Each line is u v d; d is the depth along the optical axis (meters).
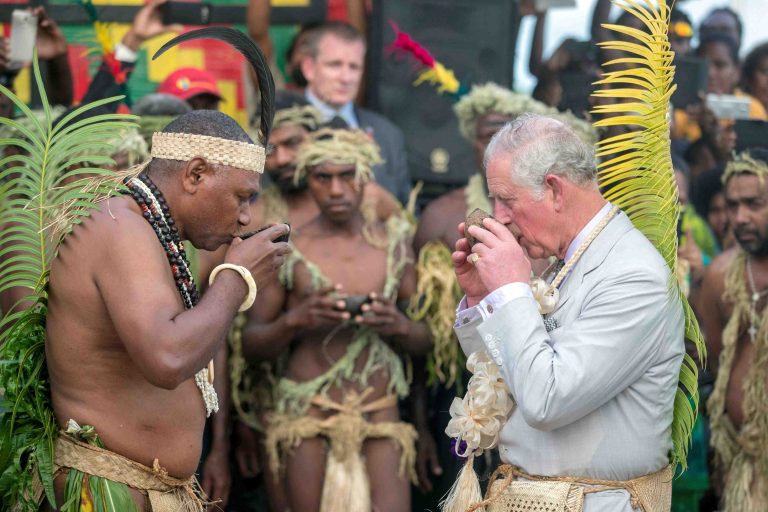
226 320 3.89
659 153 4.27
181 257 4.03
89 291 3.88
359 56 7.60
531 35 8.70
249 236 4.14
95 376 3.96
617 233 4.02
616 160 4.36
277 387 6.31
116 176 4.16
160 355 3.72
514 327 3.89
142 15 7.17
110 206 3.93
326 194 6.30
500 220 4.10
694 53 9.21
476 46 7.89
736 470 6.39
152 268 3.85
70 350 3.95
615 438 3.92
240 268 3.96
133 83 7.59
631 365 3.86
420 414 6.75
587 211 4.03
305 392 6.21
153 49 7.61
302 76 7.66
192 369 3.79
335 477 6.11
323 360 6.25
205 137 3.94
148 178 4.02
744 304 6.50
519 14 8.30
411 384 6.74
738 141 6.93
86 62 7.51
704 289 6.79
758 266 6.55
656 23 4.11
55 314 3.98
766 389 6.29
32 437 4.09
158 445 4.05
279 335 6.16
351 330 6.30
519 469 4.11
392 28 7.84
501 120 6.71
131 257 3.83
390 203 6.88
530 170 3.95
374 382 6.30
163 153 4.00
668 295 3.95
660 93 4.17
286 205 6.62
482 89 6.81
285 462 6.21
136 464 4.02
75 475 3.97
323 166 6.26
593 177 4.04
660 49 4.11
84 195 3.98
